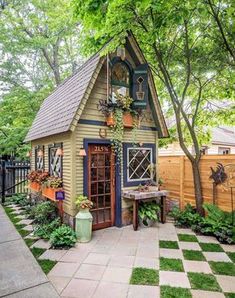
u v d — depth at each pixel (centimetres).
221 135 1458
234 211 543
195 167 639
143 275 355
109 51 514
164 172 786
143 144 663
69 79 756
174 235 539
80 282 336
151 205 636
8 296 302
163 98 816
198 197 633
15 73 1375
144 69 614
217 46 602
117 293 309
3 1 1258
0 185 916
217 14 470
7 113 1246
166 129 684
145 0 384
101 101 577
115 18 443
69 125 495
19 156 1307
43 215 577
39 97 1241
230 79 664
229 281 340
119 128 592
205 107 779
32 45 1185
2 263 394
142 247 466
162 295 305
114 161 607
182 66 700
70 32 1217
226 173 583
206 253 438
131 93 624
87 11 462
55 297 300
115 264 392
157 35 555
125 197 604
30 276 352
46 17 1223
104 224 590
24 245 471
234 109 758
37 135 706
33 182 742
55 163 635
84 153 524
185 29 582
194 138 651
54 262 398
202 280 342
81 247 464
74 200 525
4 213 729
